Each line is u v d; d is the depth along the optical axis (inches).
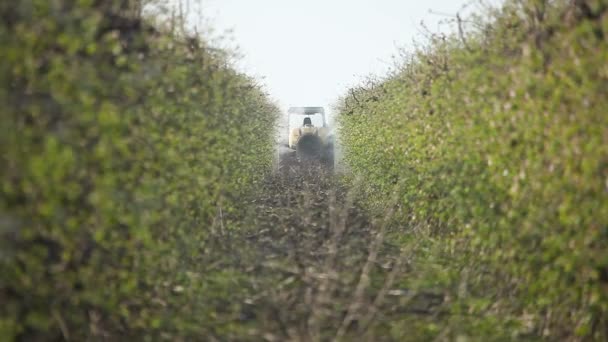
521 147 871.7
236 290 1015.0
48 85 701.9
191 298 930.1
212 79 1375.5
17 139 664.4
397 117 1726.1
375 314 879.1
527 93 842.2
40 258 695.7
